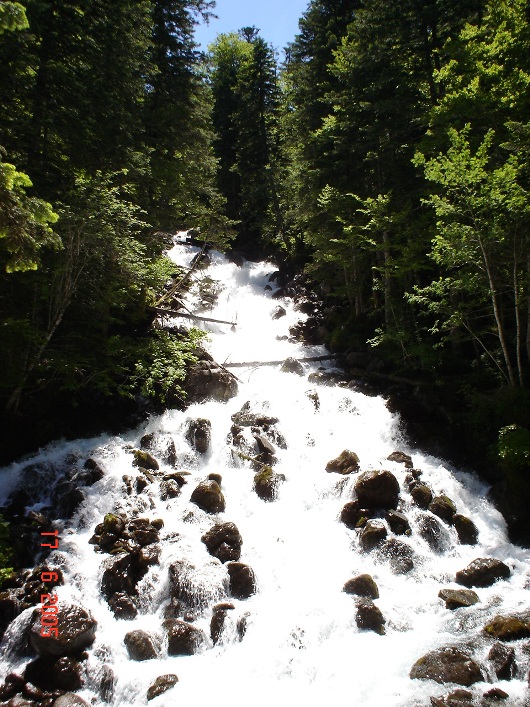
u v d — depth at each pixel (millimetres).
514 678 6676
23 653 7387
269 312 25062
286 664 7195
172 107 22203
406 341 16703
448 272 16266
